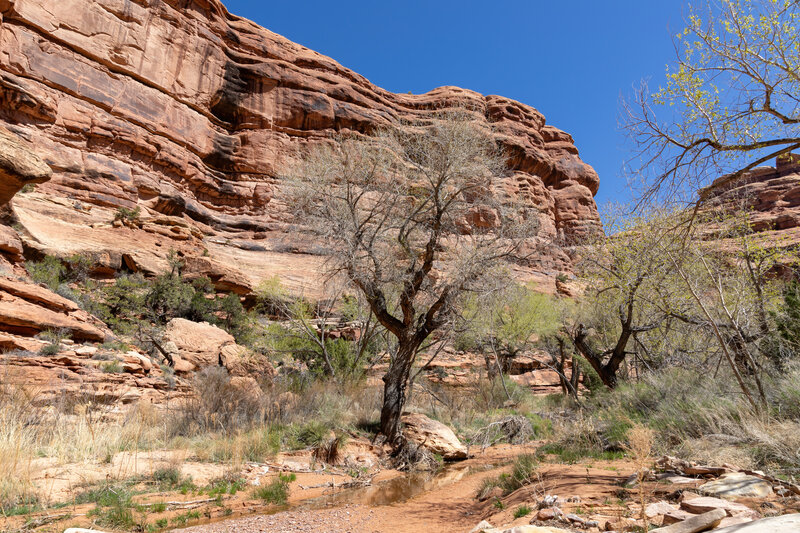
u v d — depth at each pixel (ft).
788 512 9.17
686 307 30.91
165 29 150.71
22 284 43.19
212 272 110.42
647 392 30.35
